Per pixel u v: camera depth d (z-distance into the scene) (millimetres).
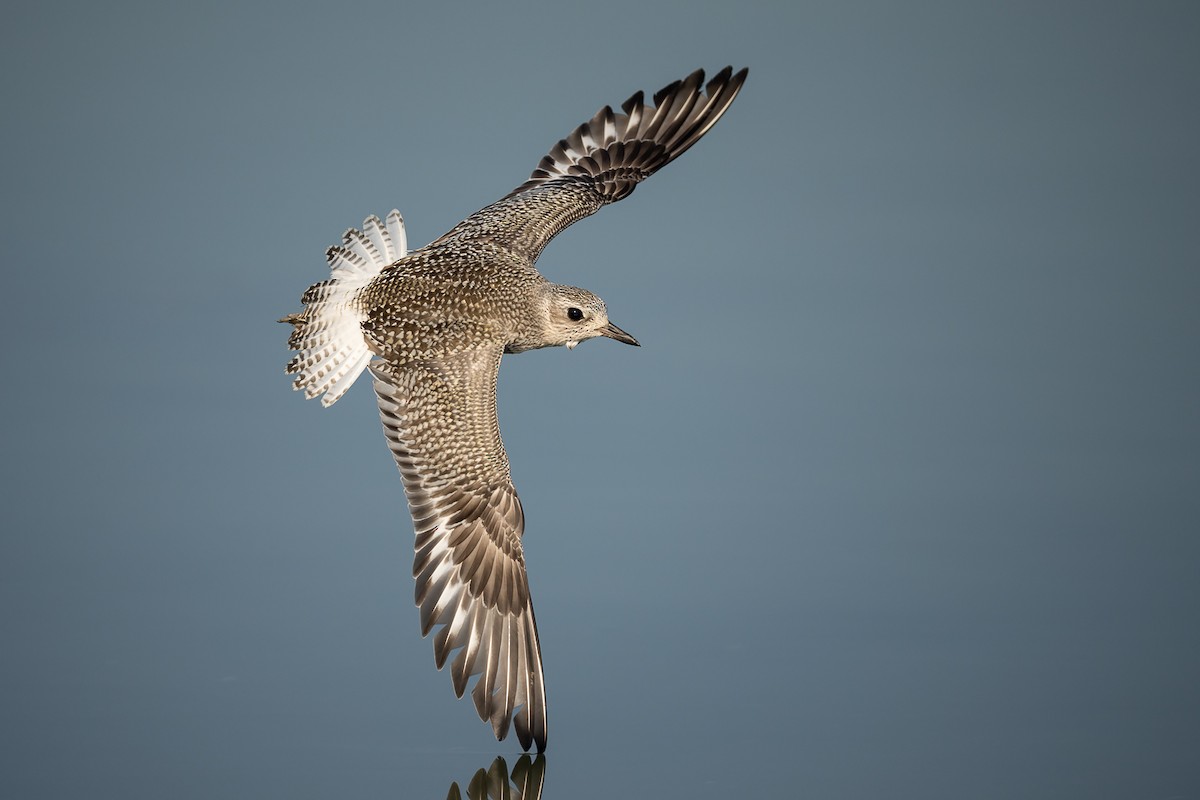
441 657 13234
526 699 13312
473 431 13711
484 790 13469
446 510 13516
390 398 14039
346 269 14961
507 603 13438
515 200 16516
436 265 14852
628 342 15352
